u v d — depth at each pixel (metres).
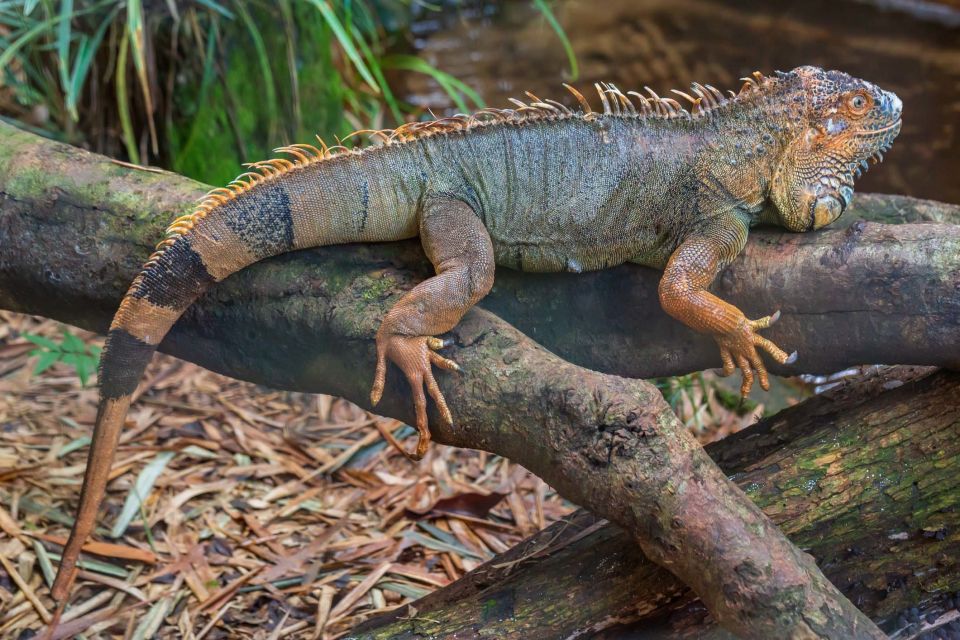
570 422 1.50
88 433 2.01
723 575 1.46
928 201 1.82
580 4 3.55
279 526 1.92
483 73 3.07
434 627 1.60
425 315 1.57
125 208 1.68
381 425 2.10
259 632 1.78
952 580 1.56
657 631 1.56
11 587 1.79
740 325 1.58
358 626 1.68
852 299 1.58
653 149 1.65
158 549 1.86
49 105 2.34
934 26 3.31
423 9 3.44
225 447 2.03
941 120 2.75
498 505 2.00
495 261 1.67
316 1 2.11
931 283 1.55
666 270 1.62
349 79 2.76
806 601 1.45
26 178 1.70
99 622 1.77
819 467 1.61
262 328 1.65
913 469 1.59
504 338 1.57
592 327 1.69
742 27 3.35
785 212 1.64
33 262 1.70
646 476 1.48
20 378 2.10
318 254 1.64
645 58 3.15
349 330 1.60
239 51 2.26
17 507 1.88
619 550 1.61
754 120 1.64
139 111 2.30
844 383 1.72
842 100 1.63
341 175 1.62
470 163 1.65
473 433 1.55
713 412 2.17
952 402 1.60
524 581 1.62
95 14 2.24
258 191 1.60
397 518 1.96
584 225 1.65
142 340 1.59
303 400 2.14
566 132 1.66
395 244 1.66
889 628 1.55
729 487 1.49
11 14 2.18
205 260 1.59
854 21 3.36
